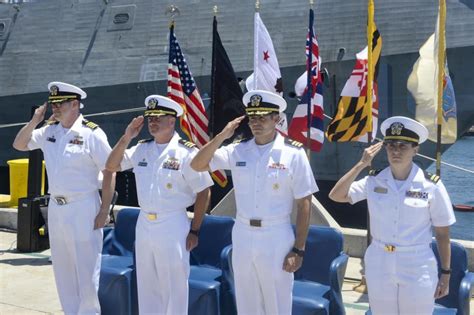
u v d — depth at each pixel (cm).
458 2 1105
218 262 623
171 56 844
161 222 508
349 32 1158
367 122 713
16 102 1428
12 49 1434
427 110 790
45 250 959
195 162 471
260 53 812
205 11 1263
